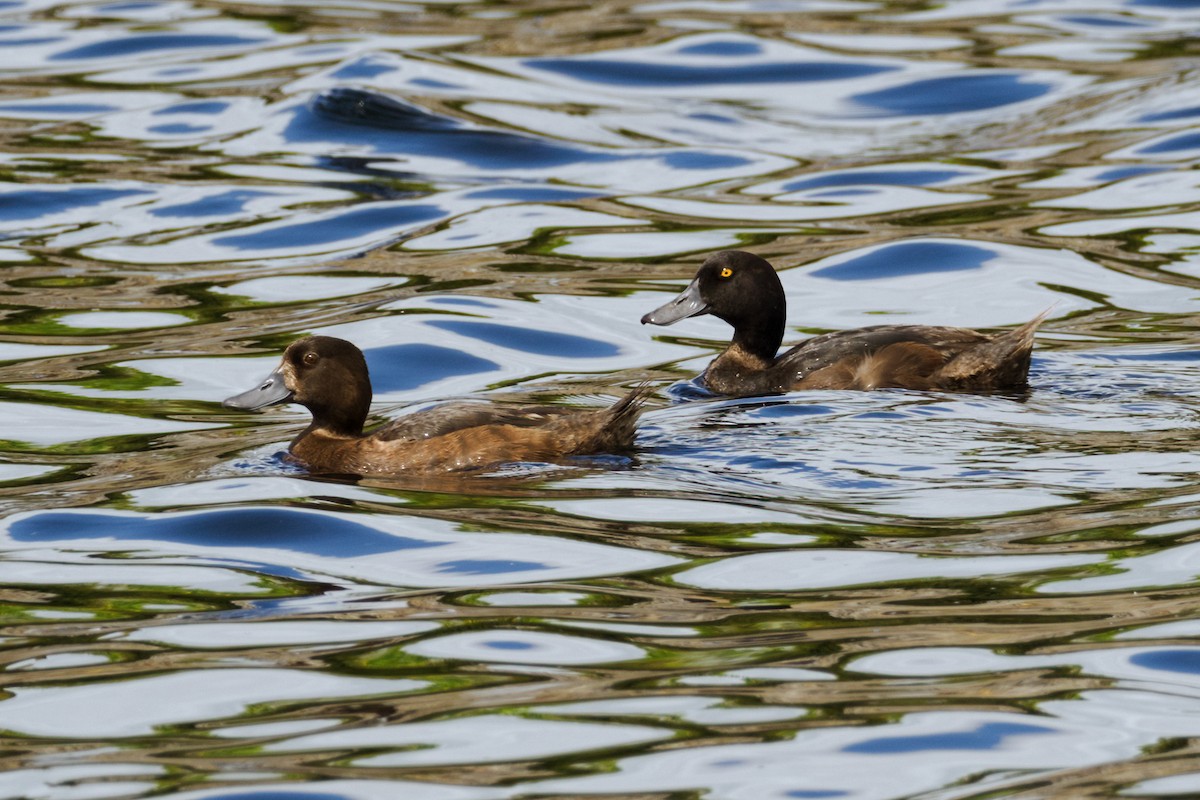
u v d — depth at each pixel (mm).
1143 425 13703
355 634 9992
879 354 15305
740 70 27906
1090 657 9312
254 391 13820
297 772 8281
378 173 23531
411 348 17031
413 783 8133
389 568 11070
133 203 22375
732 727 8641
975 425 13820
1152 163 23000
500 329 17734
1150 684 8969
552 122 25562
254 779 8203
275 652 9773
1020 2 31328
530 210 22125
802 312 18469
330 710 8984
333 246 20922
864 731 8555
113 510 12352
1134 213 21203
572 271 19781
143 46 29234
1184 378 15164
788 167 23828
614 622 10039
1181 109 24938
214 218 21875
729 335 18062
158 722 8898
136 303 18812
